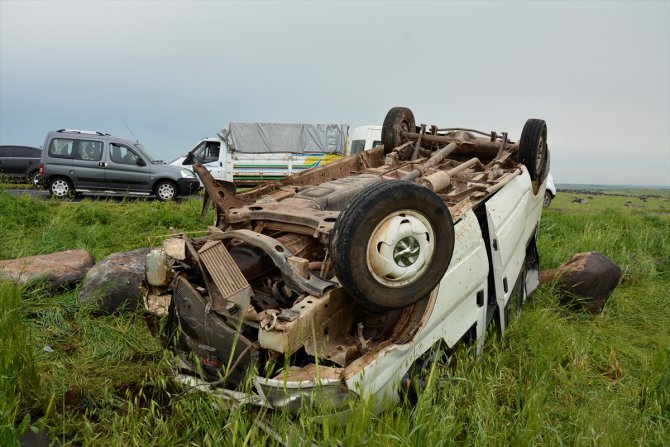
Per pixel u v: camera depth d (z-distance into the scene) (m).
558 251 7.31
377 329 3.38
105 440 3.04
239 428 2.73
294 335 2.78
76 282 5.13
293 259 3.08
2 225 7.50
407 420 2.76
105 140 15.09
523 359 3.99
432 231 3.11
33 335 4.15
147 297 3.50
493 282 4.45
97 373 3.81
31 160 18.62
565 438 3.09
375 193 2.84
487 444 2.86
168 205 10.30
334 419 2.71
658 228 9.70
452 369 3.51
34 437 3.02
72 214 8.70
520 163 5.52
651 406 3.44
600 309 5.62
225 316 3.09
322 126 19.23
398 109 6.19
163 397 3.51
